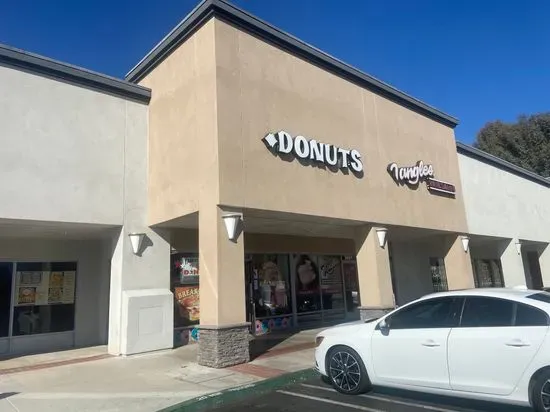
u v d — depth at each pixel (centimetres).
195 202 1095
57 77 1165
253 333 1519
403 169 1598
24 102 1098
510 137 4700
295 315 1705
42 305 1326
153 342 1198
